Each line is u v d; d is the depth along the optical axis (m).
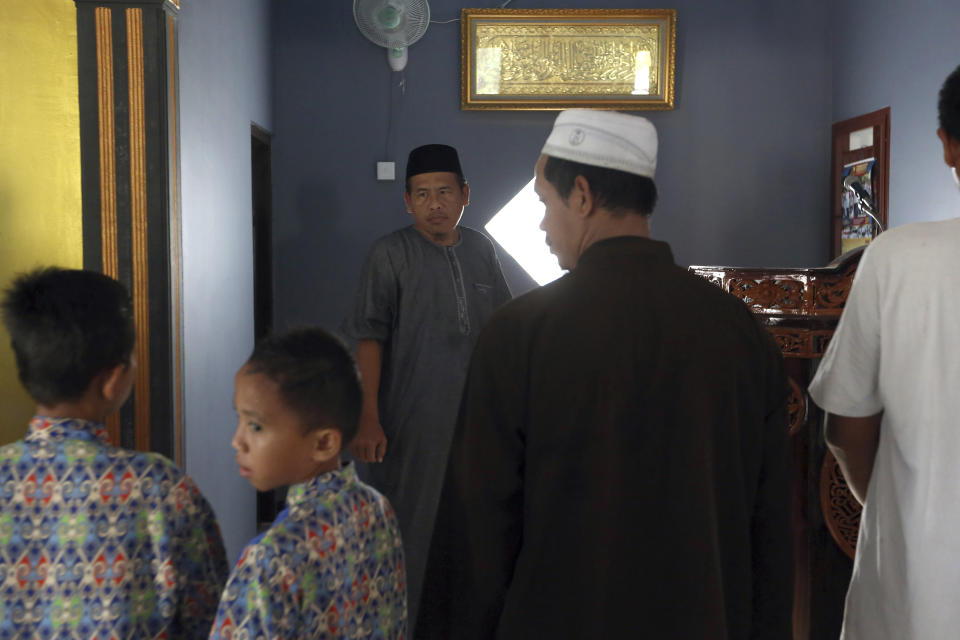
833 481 2.02
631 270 1.17
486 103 4.88
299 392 1.17
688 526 1.12
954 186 3.80
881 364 1.42
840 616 2.04
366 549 1.19
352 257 4.91
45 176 2.41
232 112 3.55
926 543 1.37
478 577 1.17
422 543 2.77
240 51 3.76
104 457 1.25
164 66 2.36
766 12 5.03
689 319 1.16
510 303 1.20
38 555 1.23
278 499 4.64
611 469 1.12
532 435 1.14
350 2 4.86
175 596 1.26
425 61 4.90
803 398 2.05
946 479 1.35
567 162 1.24
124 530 1.23
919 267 1.36
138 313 2.37
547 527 1.13
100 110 2.34
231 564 3.38
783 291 2.05
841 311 2.02
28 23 2.39
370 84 4.88
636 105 4.94
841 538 2.03
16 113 2.40
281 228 4.88
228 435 3.35
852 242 4.77
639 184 1.23
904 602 1.40
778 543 1.26
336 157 4.89
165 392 2.38
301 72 4.85
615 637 1.11
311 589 1.09
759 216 5.07
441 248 2.80
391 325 2.80
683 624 1.11
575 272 1.19
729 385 1.16
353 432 1.24
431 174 2.73
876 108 4.52
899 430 1.40
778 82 5.05
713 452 1.15
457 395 2.78
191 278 2.79
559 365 1.13
